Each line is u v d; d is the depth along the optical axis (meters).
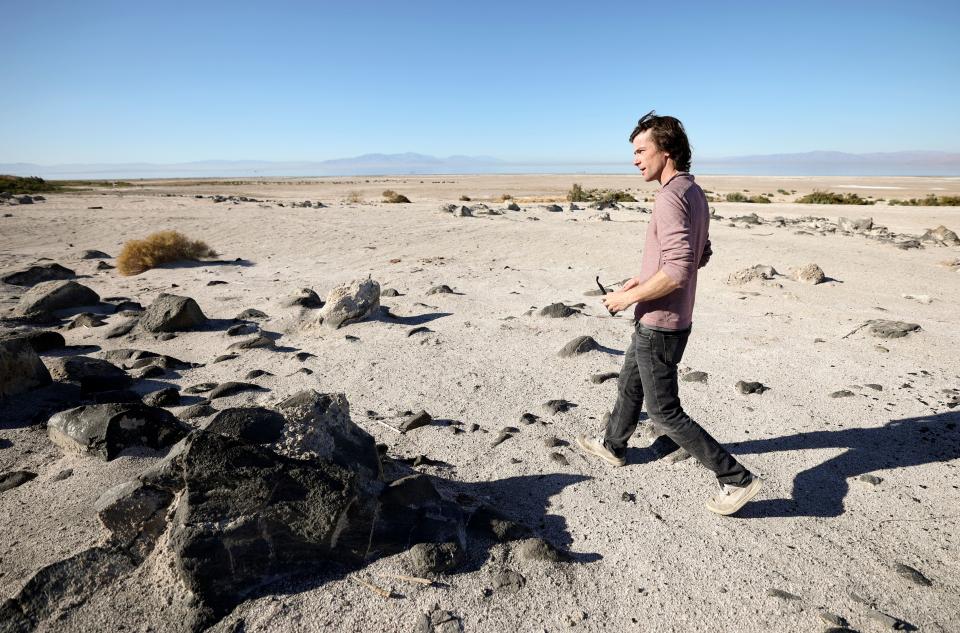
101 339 6.68
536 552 2.76
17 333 6.17
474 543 2.83
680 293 2.86
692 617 2.43
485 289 9.55
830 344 6.42
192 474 2.44
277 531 2.50
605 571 2.71
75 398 4.59
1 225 17.66
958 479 3.53
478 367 5.67
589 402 4.80
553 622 2.38
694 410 4.62
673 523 3.11
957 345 6.31
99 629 2.23
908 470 3.64
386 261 12.42
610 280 10.28
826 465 3.73
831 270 11.12
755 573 2.71
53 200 28.09
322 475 2.59
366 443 2.96
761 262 11.97
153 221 19.05
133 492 2.61
